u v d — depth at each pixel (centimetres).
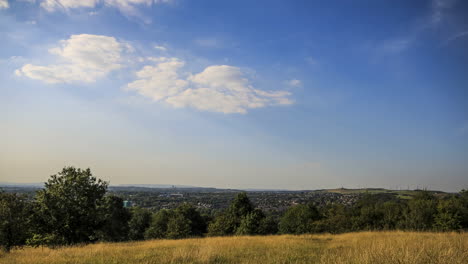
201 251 1141
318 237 2031
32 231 1844
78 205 1950
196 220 5794
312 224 4466
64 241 1870
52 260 1072
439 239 1301
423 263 695
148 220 6675
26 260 1084
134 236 6244
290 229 4888
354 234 2175
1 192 1677
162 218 5769
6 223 1528
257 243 1593
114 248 1490
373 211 3816
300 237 2059
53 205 1883
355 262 767
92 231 2059
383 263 711
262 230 3941
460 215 2939
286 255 1076
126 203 10644
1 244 1529
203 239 2045
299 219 4794
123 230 4375
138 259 1072
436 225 2978
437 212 3114
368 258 758
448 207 2995
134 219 6494
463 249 883
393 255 744
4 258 1161
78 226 1948
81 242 1928
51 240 1823
